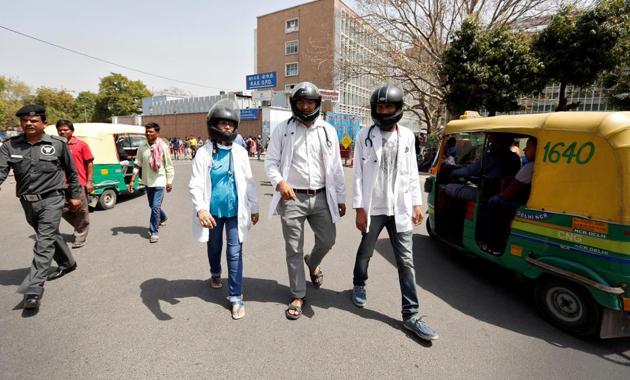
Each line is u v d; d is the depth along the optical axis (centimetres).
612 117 257
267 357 243
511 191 355
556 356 254
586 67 1135
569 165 281
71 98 6091
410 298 279
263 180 1241
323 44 3394
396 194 278
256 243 504
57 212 326
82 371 224
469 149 500
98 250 461
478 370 235
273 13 3812
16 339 257
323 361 240
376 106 271
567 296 284
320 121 291
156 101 4144
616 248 249
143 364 232
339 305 321
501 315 312
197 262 421
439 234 477
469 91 1310
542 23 1599
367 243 296
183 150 2859
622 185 247
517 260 328
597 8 1111
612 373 236
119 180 765
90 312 298
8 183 1166
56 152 329
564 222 284
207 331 272
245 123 3005
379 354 249
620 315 264
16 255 443
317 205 292
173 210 732
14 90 6112
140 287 349
